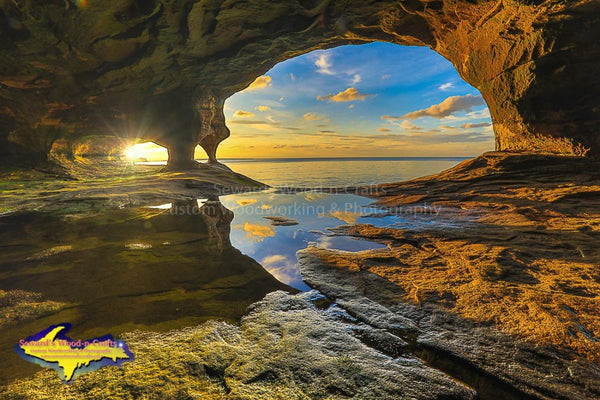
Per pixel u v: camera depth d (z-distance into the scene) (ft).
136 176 56.18
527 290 9.74
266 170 188.85
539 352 6.51
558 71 32.45
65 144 62.59
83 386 5.52
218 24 42.01
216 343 7.02
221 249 15.85
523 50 34.35
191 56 48.49
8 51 38.09
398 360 6.41
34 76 44.16
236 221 23.65
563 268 11.67
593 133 31.35
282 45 49.73
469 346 6.85
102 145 87.25
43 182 45.44
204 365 6.13
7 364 6.19
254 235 19.04
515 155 34.91
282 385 5.55
